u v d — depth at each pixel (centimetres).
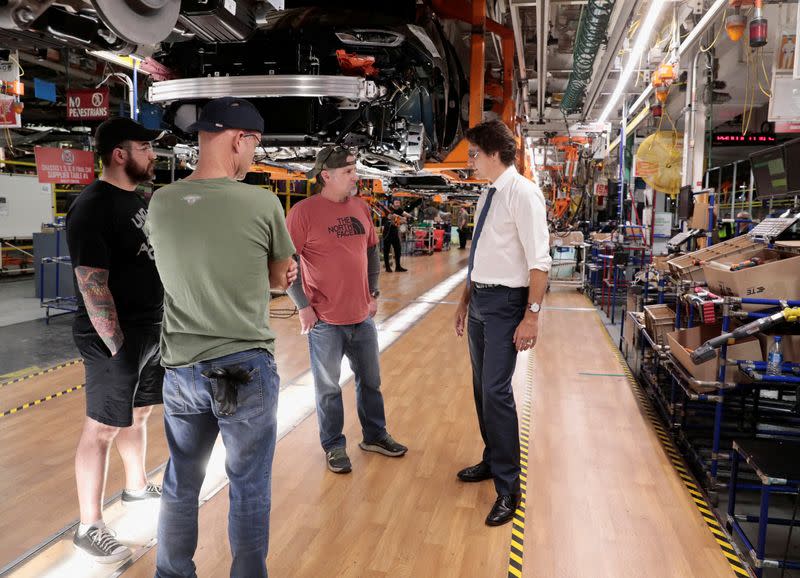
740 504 299
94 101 507
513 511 275
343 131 356
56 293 850
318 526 266
